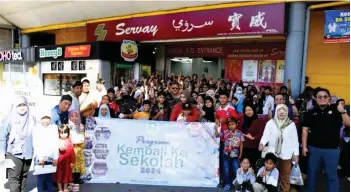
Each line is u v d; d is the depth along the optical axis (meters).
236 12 10.23
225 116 5.62
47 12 15.81
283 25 9.27
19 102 4.62
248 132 5.45
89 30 14.95
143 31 12.86
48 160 4.64
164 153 5.58
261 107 8.07
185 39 11.79
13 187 4.65
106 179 5.59
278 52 11.63
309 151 4.74
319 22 9.48
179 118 5.72
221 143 5.55
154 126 5.59
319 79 9.52
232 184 5.40
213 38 11.16
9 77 17.33
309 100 7.28
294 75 9.33
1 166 6.01
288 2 9.24
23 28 18.56
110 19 13.98
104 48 12.78
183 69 14.91
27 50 16.39
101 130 5.60
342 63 9.08
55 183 5.38
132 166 5.59
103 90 8.05
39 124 4.75
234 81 12.85
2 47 18.83
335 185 4.59
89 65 13.32
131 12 13.11
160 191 5.23
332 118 4.54
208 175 5.55
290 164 4.86
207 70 14.13
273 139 4.86
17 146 4.61
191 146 5.57
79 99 6.12
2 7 16.52
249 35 10.07
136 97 9.40
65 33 17.62
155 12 12.41
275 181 4.67
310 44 9.69
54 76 15.45
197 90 9.95
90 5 13.77
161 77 13.02
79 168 5.45
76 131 5.35
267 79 11.95
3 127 4.64
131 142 5.60
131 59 13.16
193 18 11.34
